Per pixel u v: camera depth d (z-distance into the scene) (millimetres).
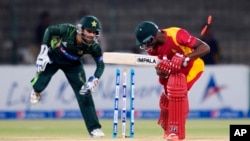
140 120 58094
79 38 34438
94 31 33812
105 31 74750
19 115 59469
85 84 34531
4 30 73750
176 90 30250
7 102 59500
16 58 66438
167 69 30484
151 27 30922
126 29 74375
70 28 34750
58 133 43625
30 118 59500
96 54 34844
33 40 73250
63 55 35344
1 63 71562
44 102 59469
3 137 35281
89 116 36469
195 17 75812
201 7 76438
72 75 36219
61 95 59344
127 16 75125
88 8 76312
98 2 76750
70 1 76625
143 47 31500
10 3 73312
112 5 72625
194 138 34469
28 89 59469
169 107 30547
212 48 63312
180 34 30969
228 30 75875
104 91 58906
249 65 74375
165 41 31047
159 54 31516
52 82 59250
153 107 59406
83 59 67062
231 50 74812
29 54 68562
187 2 76625
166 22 75375
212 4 76625
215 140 33031
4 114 59531
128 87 56531
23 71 59406
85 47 34688
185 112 30594
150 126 51062
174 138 30219
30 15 75312
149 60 30875
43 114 59469
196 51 30578
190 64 31703
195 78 31938
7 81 59375
